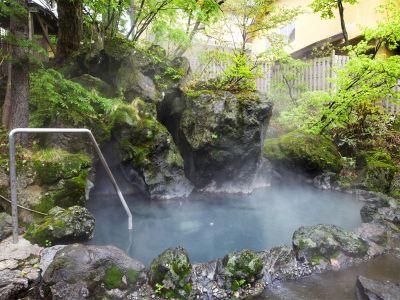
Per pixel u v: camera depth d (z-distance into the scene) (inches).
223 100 249.3
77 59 273.1
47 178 175.0
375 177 255.6
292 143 293.6
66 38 290.4
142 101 247.6
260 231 181.3
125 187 249.3
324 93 300.7
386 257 143.9
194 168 258.1
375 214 180.4
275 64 398.3
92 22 301.4
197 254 151.3
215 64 336.5
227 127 244.5
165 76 272.5
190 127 251.6
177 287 113.5
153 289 114.2
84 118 222.2
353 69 271.4
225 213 213.2
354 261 138.9
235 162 254.8
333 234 146.1
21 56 173.2
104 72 272.2
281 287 120.7
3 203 160.7
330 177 276.7
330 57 351.6
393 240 157.9
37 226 143.0
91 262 114.8
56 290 106.6
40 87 194.1
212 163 251.3
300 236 143.7
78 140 216.5
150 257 146.4
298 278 126.8
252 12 323.0
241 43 356.8
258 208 224.7
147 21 298.2
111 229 179.6
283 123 357.4
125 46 265.4
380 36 291.4
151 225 188.1
